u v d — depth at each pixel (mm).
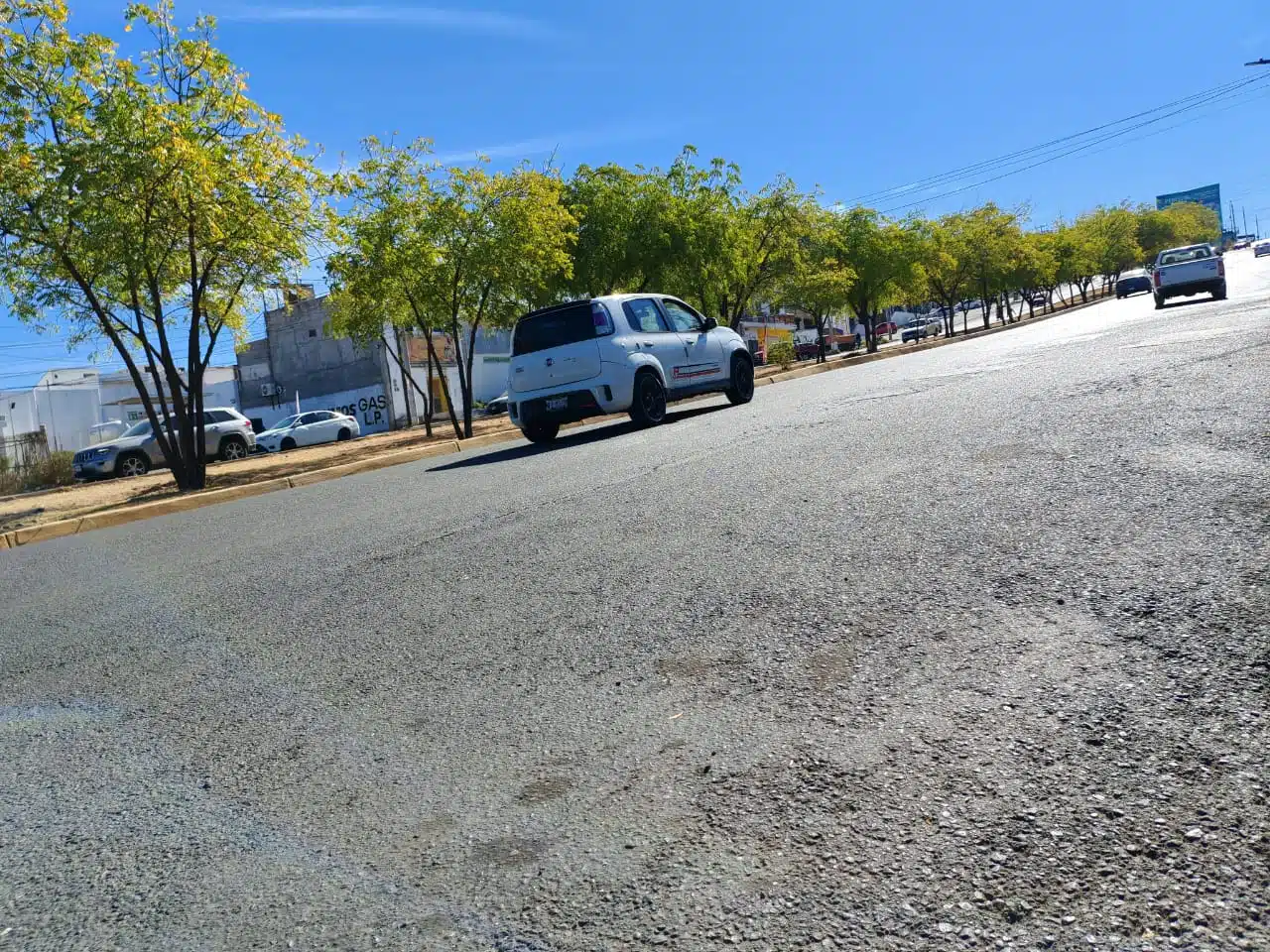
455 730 2818
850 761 2248
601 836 2113
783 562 3816
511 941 1803
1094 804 1936
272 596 4910
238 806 2529
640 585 3889
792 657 2895
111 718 3396
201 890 2137
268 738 2984
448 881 2033
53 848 2426
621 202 23625
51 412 50281
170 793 2670
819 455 6004
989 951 1600
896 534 3902
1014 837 1876
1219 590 2771
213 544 7180
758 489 5293
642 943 1743
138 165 13000
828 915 1742
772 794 2164
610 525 5086
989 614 2930
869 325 43094
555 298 23906
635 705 2770
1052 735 2207
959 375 9391
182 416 15711
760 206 29625
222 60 14375
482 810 2314
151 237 14492
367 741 2844
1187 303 24000
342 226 16797
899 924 1693
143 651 4254
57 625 5121
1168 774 1992
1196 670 2371
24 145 12836
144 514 11406
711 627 3270
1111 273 94375
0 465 28750
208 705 3377
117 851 2367
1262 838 1763
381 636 3869
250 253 15430
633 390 11117
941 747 2238
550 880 1981
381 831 2291
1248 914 1595
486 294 20094
